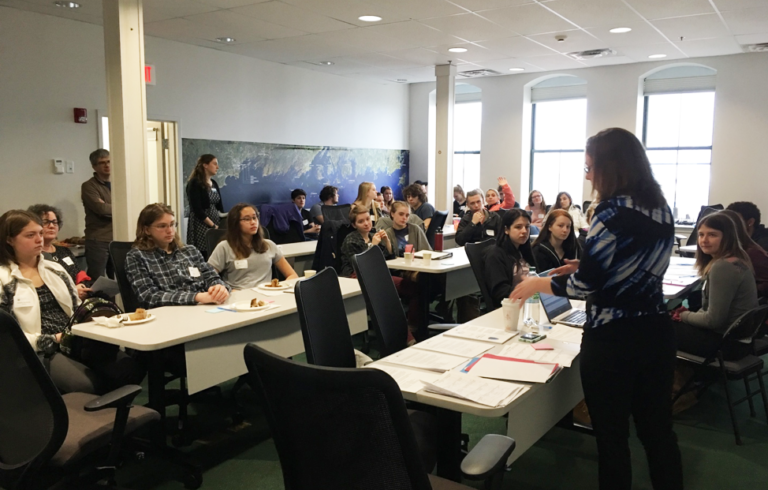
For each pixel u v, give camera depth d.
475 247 3.20
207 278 3.12
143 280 2.87
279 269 3.68
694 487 2.43
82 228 5.61
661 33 5.96
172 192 6.58
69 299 2.62
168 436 2.86
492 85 8.99
